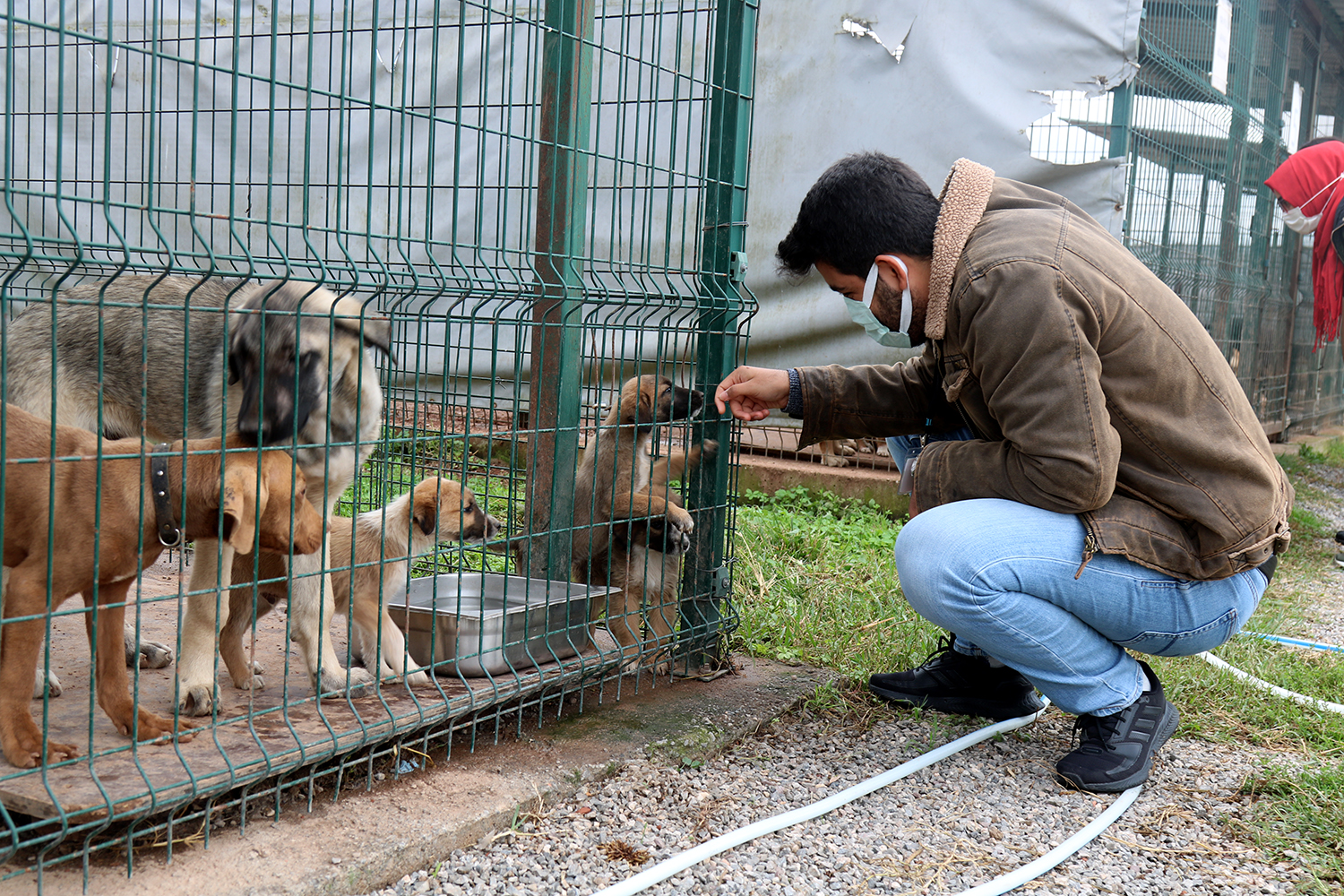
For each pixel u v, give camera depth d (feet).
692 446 14.92
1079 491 10.56
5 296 7.36
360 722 9.61
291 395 9.80
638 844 9.81
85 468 8.52
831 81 27.22
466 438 11.25
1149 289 10.85
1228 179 33.01
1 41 28.17
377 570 11.73
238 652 11.66
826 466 28.60
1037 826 10.53
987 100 25.29
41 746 8.43
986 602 11.09
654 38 12.55
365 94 28.37
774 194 28.30
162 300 11.89
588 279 14.47
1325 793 11.15
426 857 9.14
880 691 13.96
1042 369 10.44
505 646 11.69
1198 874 9.71
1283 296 44.04
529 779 10.61
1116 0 23.89
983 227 11.10
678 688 13.97
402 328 11.88
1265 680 15.17
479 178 10.36
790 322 28.55
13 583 8.30
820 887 9.19
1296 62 44.86
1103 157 24.44
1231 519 10.81
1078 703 11.68
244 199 28.37
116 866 8.25
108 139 7.54
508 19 10.55
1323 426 56.44
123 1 29.09
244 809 8.94
